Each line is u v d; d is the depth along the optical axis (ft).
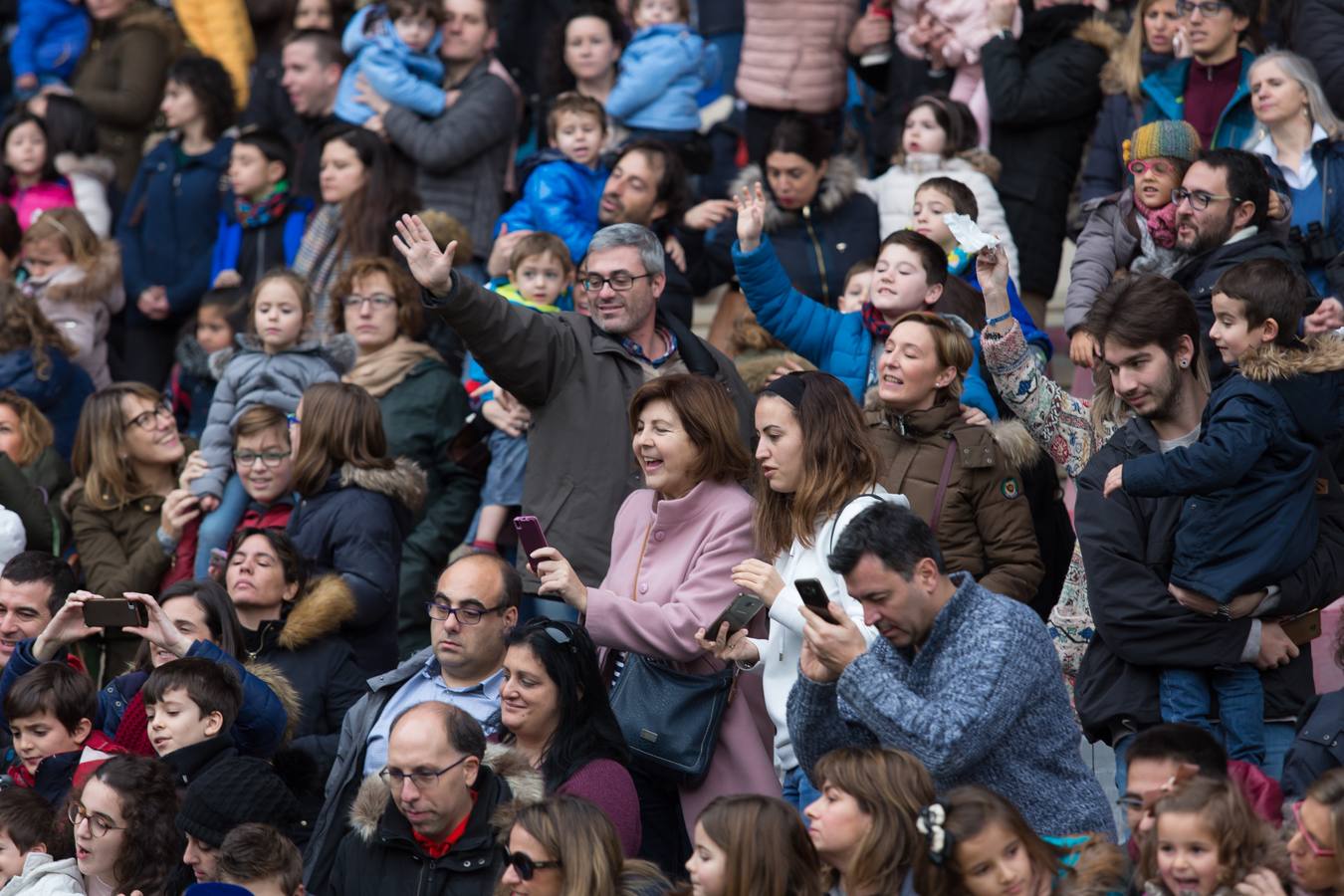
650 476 72.84
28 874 70.28
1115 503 70.44
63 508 96.48
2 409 98.84
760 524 70.44
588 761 66.90
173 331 122.62
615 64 118.42
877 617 57.82
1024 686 56.90
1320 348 68.74
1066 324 91.81
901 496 69.87
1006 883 54.34
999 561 76.23
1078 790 58.23
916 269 83.51
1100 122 103.65
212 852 67.36
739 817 57.47
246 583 80.23
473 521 99.14
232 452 95.14
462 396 99.76
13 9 155.53
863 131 119.34
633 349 80.79
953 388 77.20
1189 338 70.59
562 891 60.13
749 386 90.94
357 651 83.56
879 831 55.93
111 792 68.64
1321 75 101.19
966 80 110.93
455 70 117.60
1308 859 55.11
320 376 97.71
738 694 70.79
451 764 65.31
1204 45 98.53
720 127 123.65
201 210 121.70
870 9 116.37
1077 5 107.55
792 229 103.71
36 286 115.44
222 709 72.43
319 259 111.75
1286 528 68.23
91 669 88.63
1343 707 64.08
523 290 98.89
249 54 139.54
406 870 66.03
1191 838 54.95
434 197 116.06
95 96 135.54
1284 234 84.79
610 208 102.53
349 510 85.05
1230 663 68.80
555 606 81.87
